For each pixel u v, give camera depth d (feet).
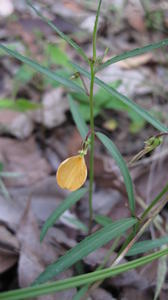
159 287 0.84
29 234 0.89
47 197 1.05
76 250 0.69
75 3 2.02
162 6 2.00
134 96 1.47
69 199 0.81
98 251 0.89
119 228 0.72
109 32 1.84
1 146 1.22
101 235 0.70
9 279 0.87
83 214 1.06
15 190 1.06
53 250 0.88
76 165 0.70
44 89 1.44
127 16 1.91
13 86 1.44
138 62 1.62
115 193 1.10
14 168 1.17
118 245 0.94
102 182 1.11
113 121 1.39
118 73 1.56
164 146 1.19
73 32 1.72
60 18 1.83
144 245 0.77
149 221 0.76
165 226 1.02
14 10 1.91
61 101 1.40
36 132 1.33
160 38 1.82
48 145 1.29
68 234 0.99
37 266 0.85
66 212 1.01
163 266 0.87
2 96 1.43
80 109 1.25
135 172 1.14
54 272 0.68
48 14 1.91
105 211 1.07
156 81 1.55
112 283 0.88
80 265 0.87
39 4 1.98
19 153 1.22
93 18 1.90
